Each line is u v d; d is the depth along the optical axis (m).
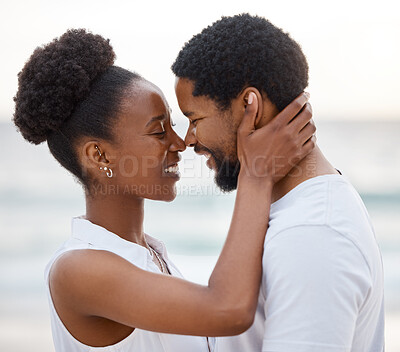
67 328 1.39
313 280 1.10
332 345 1.07
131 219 1.54
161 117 1.47
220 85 1.29
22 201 10.55
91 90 1.44
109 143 1.44
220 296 1.19
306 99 1.30
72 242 1.46
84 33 1.46
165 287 1.25
